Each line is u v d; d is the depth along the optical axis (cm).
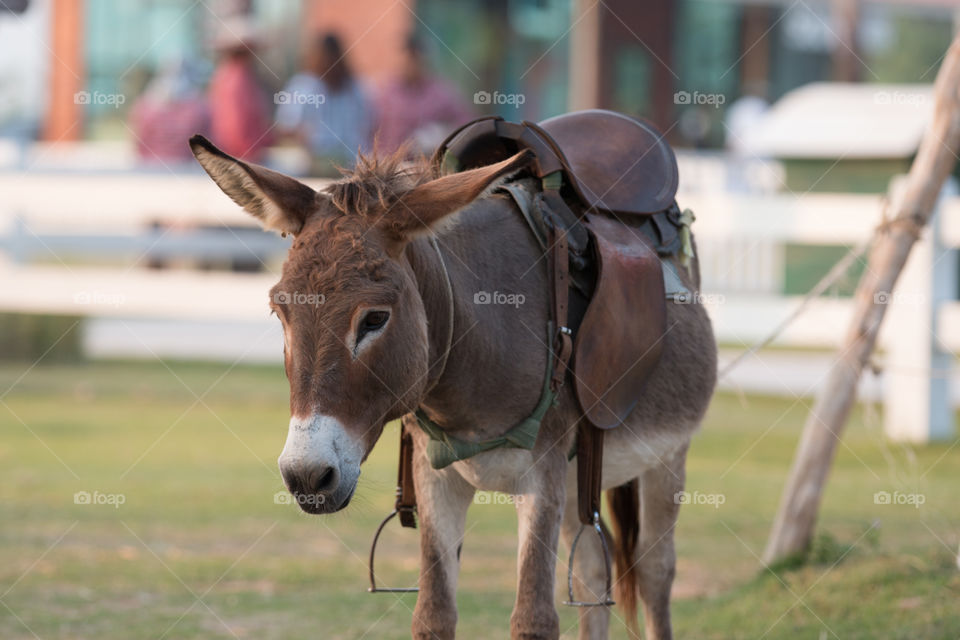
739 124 5528
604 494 1539
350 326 996
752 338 3597
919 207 1875
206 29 5059
